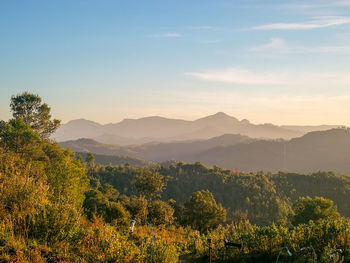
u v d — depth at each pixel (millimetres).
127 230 13461
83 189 25266
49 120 48281
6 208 8445
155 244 8555
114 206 16984
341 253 8641
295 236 10414
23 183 9492
